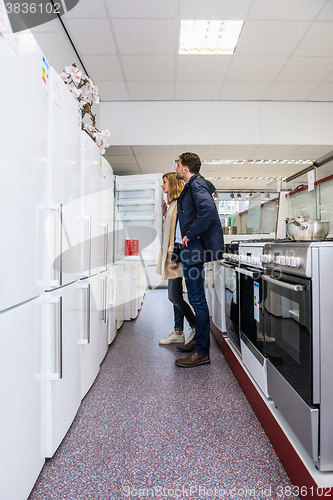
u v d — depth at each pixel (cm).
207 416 143
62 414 121
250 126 396
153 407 151
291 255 110
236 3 229
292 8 236
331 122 401
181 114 393
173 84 351
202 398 160
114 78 336
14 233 82
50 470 107
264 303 139
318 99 394
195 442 124
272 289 130
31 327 95
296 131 399
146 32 260
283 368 117
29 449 93
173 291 238
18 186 84
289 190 203
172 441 124
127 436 128
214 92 372
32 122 94
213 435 128
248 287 167
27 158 90
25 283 89
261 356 142
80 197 152
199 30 264
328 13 241
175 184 236
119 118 391
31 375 95
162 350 237
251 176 577
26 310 91
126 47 280
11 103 80
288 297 112
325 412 92
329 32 263
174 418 141
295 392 104
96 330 185
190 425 136
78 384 145
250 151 425
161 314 360
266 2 229
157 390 169
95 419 141
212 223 194
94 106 364
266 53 292
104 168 213
